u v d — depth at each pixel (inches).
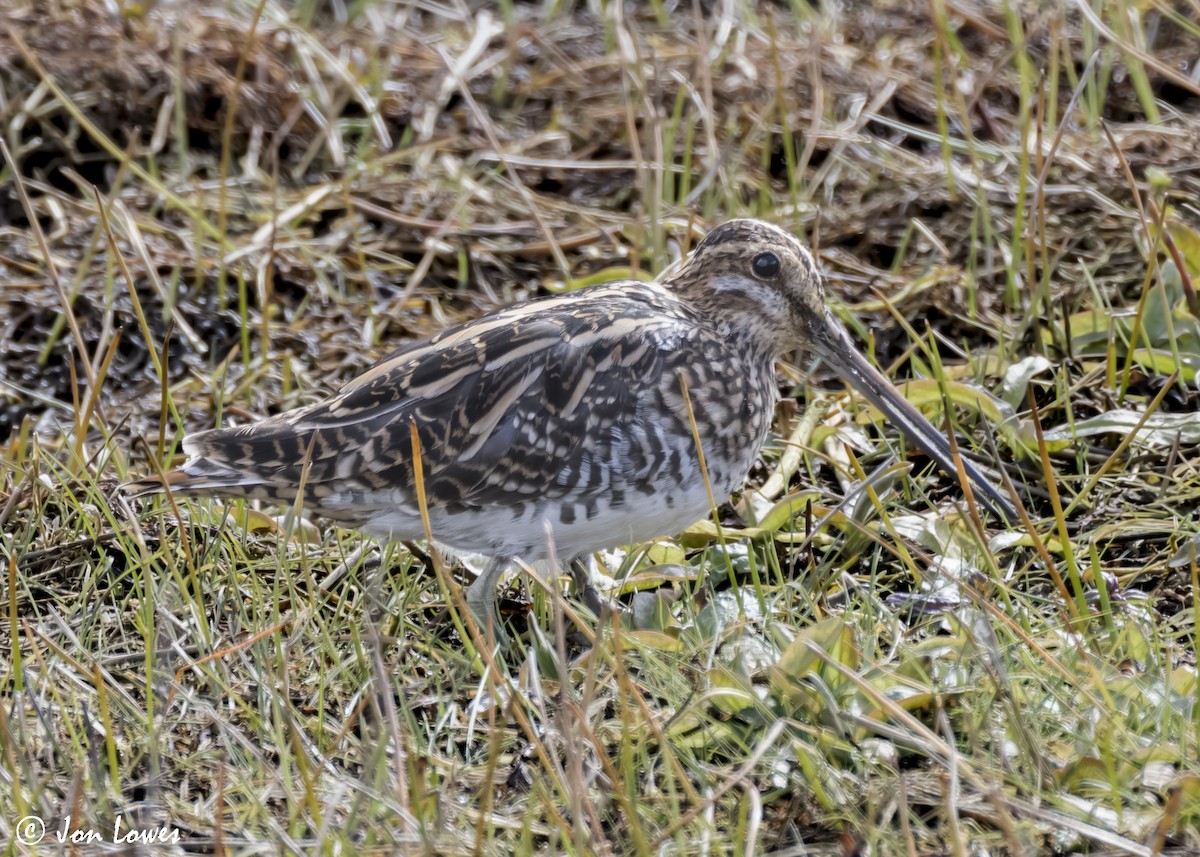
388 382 361.7
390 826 294.8
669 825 292.0
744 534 397.7
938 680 321.7
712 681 319.9
